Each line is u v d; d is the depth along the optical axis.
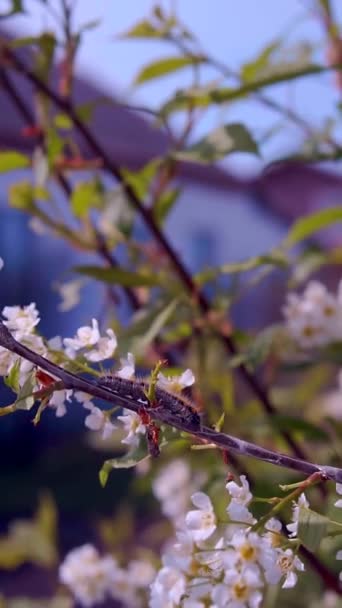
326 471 0.53
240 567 0.52
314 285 0.88
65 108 0.82
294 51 0.88
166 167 0.84
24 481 3.17
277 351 0.85
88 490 3.03
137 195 0.89
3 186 2.89
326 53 0.89
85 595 0.98
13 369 0.52
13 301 3.12
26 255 3.13
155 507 1.28
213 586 0.54
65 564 0.99
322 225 0.85
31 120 0.86
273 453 0.53
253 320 3.45
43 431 3.43
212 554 0.54
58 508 2.85
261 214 4.23
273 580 0.52
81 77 4.09
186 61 0.83
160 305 0.78
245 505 0.54
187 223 3.84
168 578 0.54
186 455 0.85
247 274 3.31
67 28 0.79
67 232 0.89
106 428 0.55
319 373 1.07
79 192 0.84
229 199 4.04
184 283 0.82
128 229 0.86
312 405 1.12
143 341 0.75
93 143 0.85
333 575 0.72
